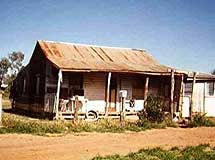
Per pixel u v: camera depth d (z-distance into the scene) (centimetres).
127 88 3030
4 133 1794
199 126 2458
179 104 2834
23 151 1388
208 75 3198
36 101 3025
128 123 2278
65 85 2814
